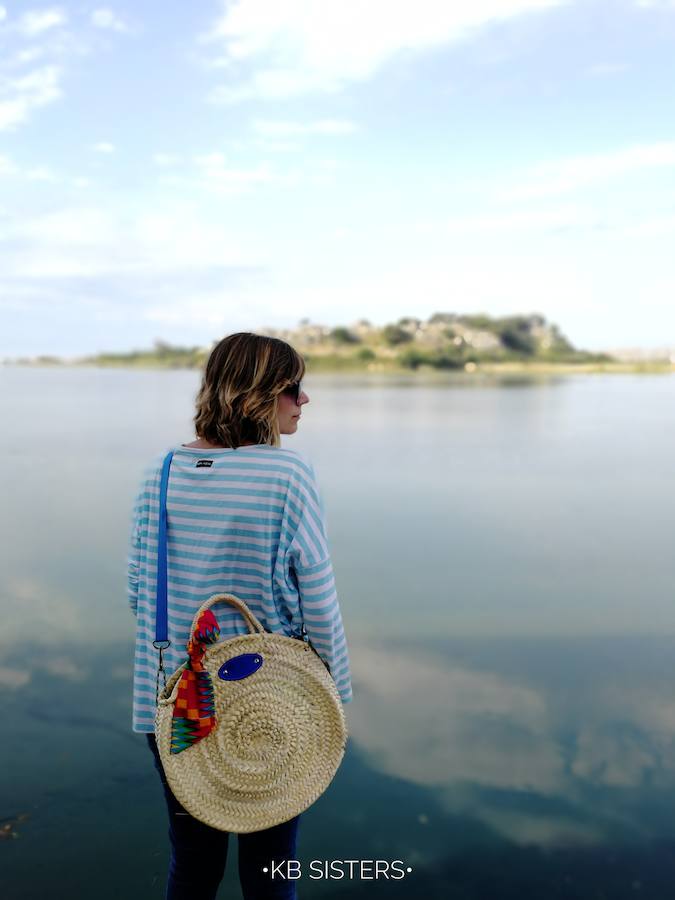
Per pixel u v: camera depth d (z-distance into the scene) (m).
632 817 2.28
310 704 1.45
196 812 1.41
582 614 3.86
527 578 4.39
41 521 5.72
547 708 2.93
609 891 1.98
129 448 9.12
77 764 2.51
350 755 2.61
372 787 2.44
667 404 15.32
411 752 2.63
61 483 7.09
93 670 3.21
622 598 4.10
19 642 3.48
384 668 3.29
